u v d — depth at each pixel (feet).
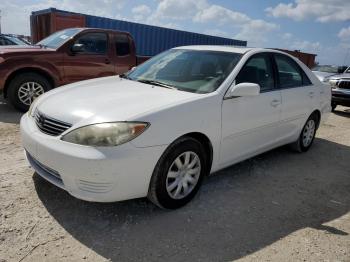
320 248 10.14
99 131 9.55
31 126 11.19
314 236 10.73
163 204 10.98
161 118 10.26
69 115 10.27
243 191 13.39
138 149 9.75
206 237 10.14
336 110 37.45
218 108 12.00
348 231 11.20
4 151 15.49
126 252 9.18
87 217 10.56
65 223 10.18
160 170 10.49
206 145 12.14
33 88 23.38
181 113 10.80
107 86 13.06
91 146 9.49
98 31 25.93
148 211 11.19
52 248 9.09
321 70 50.65
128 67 27.71
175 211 11.38
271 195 13.33
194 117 11.16
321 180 15.38
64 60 24.23
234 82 12.87
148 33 47.67
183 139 10.92
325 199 13.51
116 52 26.91
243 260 9.27
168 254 9.25
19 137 17.76
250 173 15.29
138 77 14.53
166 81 13.42
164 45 50.29
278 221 11.44
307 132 18.60
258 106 13.84
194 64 13.98
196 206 11.84
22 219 10.17
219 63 13.65
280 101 15.21
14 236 9.41
